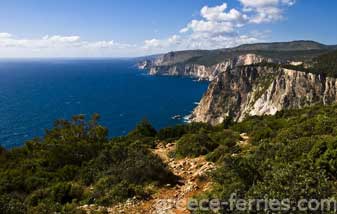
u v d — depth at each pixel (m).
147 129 49.16
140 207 16.02
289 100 152.50
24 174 24.70
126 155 25.23
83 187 20.98
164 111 160.12
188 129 46.16
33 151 34.41
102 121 128.00
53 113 139.75
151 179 19.69
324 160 14.69
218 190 14.74
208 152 28.14
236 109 178.75
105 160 25.20
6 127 109.56
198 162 24.91
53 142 36.34
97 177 21.89
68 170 25.02
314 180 9.48
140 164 20.56
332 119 28.61
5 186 21.58
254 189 9.36
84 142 33.94
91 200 17.70
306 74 152.38
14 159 33.19
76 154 29.31
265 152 18.75
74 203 17.11
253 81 183.50
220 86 184.38
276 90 159.00
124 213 15.38
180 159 28.00
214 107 179.12
